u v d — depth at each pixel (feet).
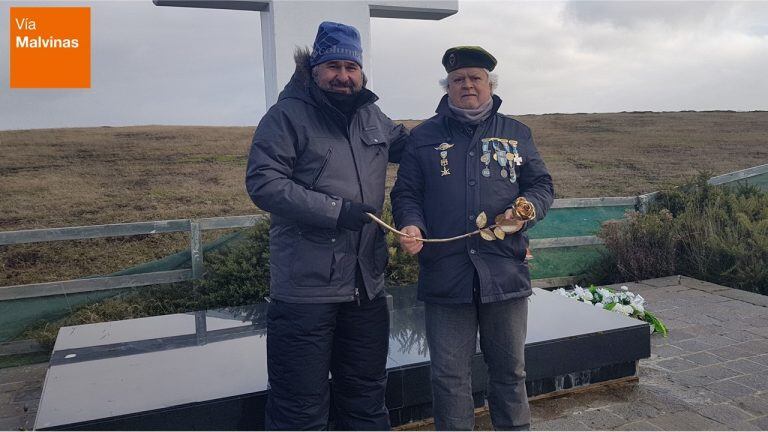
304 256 6.56
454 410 7.29
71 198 18.65
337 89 6.72
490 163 7.24
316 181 6.62
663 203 24.34
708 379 11.55
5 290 15.84
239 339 11.01
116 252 18.19
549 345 10.28
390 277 16.90
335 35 6.64
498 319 7.25
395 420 9.51
